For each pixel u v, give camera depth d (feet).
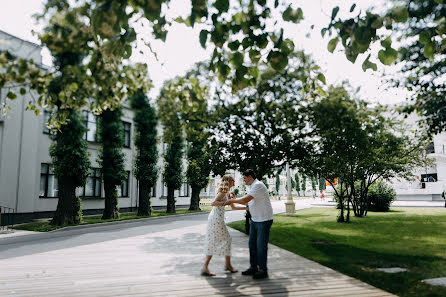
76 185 45.24
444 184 95.81
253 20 9.68
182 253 22.24
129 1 7.72
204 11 8.95
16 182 47.73
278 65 9.62
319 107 28.27
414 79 27.20
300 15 9.22
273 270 16.39
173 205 70.59
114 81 11.12
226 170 32.83
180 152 71.97
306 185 253.85
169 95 15.74
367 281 14.07
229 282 14.26
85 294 12.70
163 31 10.03
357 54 9.25
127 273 16.22
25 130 49.42
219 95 29.78
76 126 44.65
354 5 8.64
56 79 10.09
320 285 13.60
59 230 38.37
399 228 34.09
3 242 30.27
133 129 67.46
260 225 15.11
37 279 15.15
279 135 31.58
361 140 33.83
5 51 9.04
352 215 53.88
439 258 18.83
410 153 48.52
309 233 31.14
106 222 45.91
